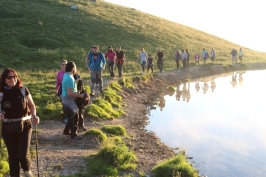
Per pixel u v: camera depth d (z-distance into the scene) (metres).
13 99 4.89
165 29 49.03
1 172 5.79
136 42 39.28
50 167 6.22
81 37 36.53
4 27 34.81
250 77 27.48
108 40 37.53
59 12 44.59
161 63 24.88
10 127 4.91
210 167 7.64
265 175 7.26
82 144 7.97
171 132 10.48
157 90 19.44
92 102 12.07
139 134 9.80
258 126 11.57
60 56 29.23
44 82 15.42
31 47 31.77
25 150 5.08
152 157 7.60
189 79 25.33
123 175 6.21
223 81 24.69
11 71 4.86
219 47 48.94
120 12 53.03
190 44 44.97
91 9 49.78
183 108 14.48
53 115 10.36
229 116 13.05
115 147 6.79
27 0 48.38
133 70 27.36
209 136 10.21
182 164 6.52
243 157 8.44
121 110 12.57
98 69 13.02
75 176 5.80
